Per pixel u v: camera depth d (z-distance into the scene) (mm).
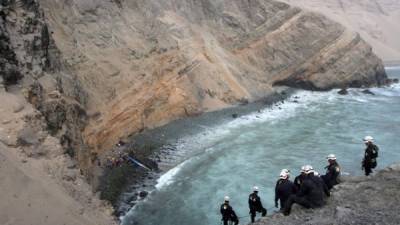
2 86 15742
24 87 17375
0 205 11078
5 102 15008
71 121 21172
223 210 17609
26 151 13977
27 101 16578
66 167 14930
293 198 12414
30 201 11680
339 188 13781
